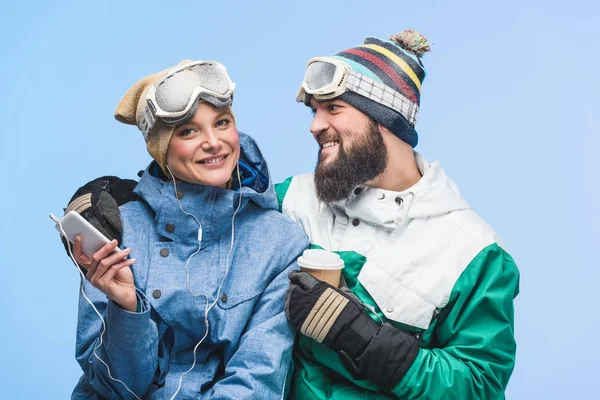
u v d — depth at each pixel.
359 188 2.75
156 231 2.61
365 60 2.72
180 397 2.53
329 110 2.70
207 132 2.50
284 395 2.57
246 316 2.56
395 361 2.49
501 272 2.64
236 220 2.65
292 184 2.87
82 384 2.71
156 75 2.59
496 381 2.56
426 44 2.84
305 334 2.51
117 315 2.39
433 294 2.59
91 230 2.32
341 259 2.60
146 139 2.57
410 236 2.67
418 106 2.79
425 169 2.77
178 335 2.56
